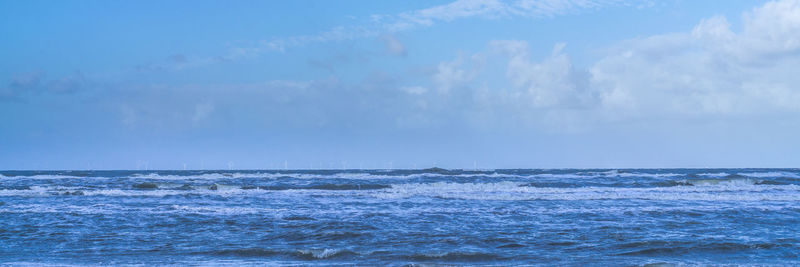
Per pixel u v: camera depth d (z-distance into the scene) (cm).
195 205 2564
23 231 1764
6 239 1620
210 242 1573
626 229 1758
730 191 3344
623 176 6144
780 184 4225
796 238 1576
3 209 2336
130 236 1673
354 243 1544
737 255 1341
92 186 4188
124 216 2114
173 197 3059
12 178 5791
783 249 1407
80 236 1675
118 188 3925
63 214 2170
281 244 1543
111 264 1248
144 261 1285
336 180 5269
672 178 5509
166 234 1716
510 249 1437
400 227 1825
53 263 1266
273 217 2088
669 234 1653
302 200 2827
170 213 2203
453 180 5238
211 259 1308
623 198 2839
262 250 1398
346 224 1892
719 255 1342
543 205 2492
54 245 1525
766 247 1434
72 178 5803
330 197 3005
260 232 1747
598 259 1292
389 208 2398
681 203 2566
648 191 3338
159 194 3250
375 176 6156
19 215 2142
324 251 1356
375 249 1445
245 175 6538
